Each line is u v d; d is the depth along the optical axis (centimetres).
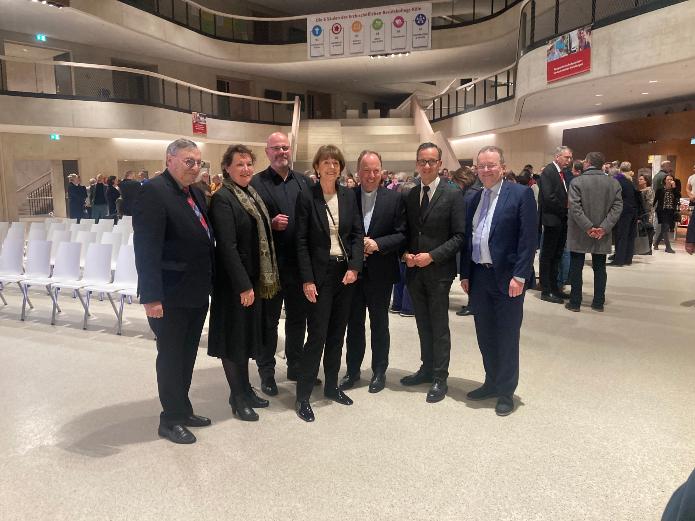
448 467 253
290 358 376
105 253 518
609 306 562
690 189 814
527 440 279
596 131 1209
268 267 308
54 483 243
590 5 938
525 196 302
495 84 1377
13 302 613
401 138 1700
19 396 344
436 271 331
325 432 292
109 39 1420
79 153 1420
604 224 509
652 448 269
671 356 406
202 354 435
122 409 325
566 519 214
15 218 1323
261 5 1967
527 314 534
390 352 430
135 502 228
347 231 317
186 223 276
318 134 1766
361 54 1330
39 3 1130
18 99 1116
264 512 220
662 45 696
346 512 219
